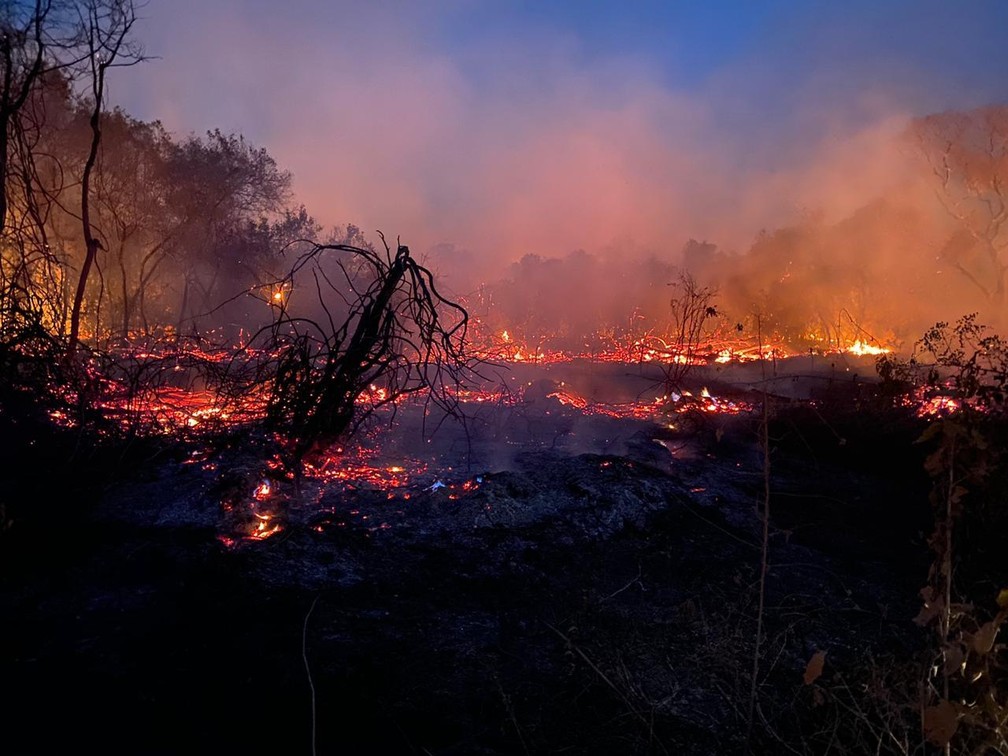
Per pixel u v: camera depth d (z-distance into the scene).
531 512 6.07
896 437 8.62
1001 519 4.48
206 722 3.35
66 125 16.47
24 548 5.07
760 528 6.36
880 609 4.83
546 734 3.35
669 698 3.62
